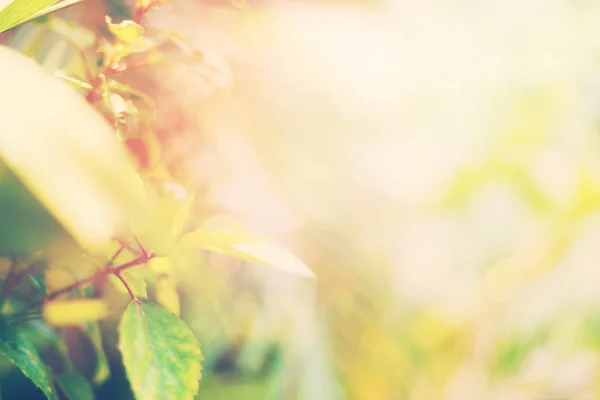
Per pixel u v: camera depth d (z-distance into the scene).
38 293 0.71
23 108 0.55
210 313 1.10
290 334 1.27
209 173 0.86
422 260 1.64
